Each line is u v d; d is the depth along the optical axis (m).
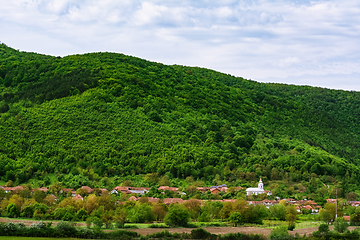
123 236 142.50
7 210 183.88
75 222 164.50
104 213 174.75
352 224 199.88
